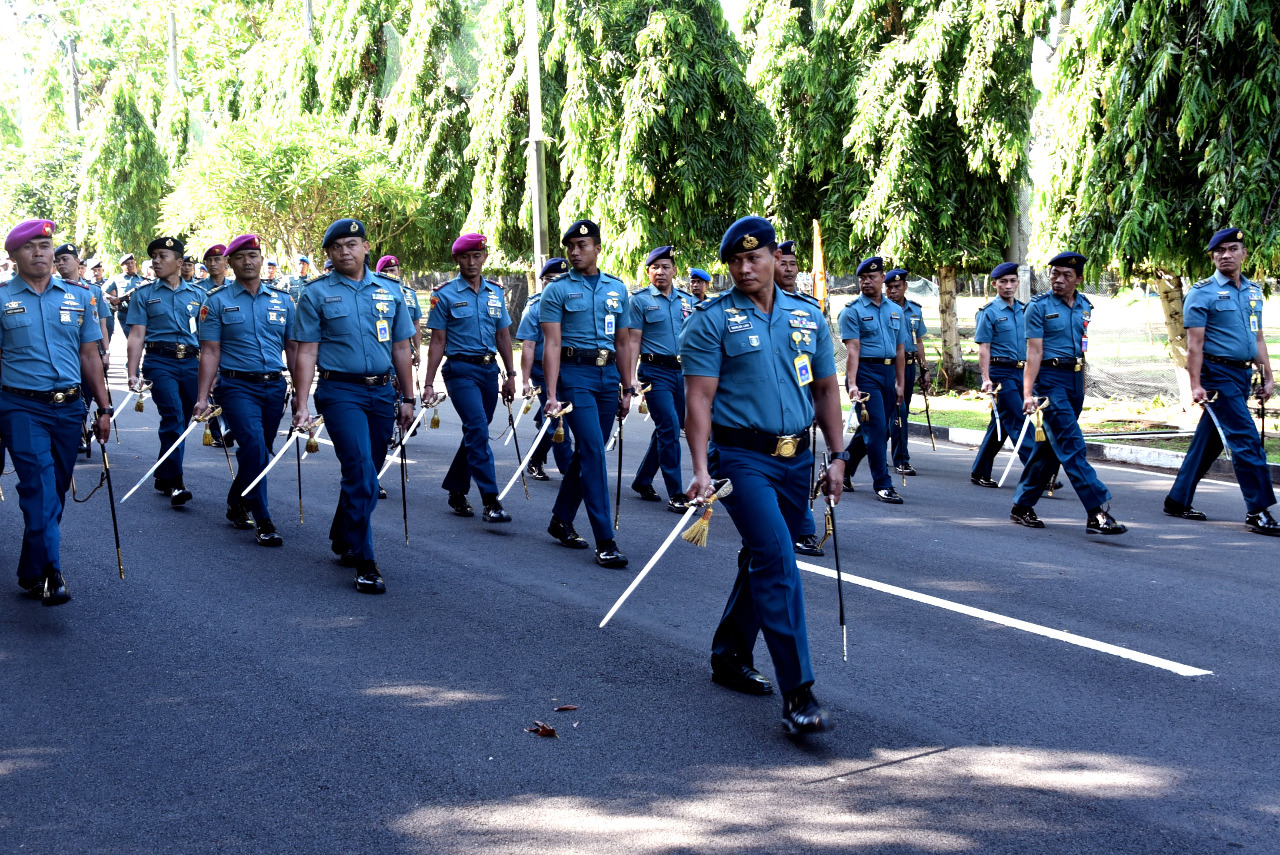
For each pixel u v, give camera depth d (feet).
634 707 16.03
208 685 16.99
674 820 12.64
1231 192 40.52
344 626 19.92
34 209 150.61
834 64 65.05
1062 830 12.33
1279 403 50.14
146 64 177.37
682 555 25.31
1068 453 27.61
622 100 69.26
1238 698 16.28
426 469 37.42
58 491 22.43
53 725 15.51
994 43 57.41
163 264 32.09
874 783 13.53
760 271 15.33
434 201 90.17
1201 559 24.73
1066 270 27.45
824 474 15.98
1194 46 40.65
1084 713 15.72
